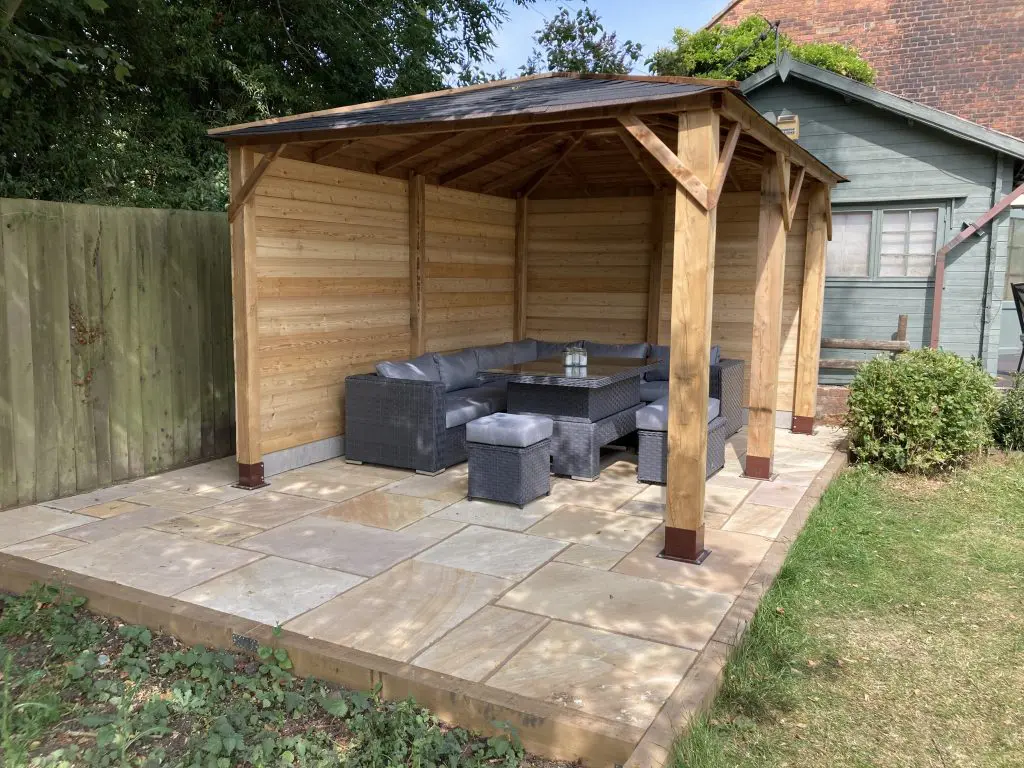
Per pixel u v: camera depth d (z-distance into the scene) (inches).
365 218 267.7
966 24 593.3
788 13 659.4
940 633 146.0
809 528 197.9
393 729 109.1
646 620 140.5
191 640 138.6
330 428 263.1
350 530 189.8
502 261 353.4
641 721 106.4
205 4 350.9
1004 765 106.8
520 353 334.6
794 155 229.0
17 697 119.0
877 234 398.6
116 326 226.1
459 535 186.9
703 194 156.6
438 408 242.1
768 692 123.0
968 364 265.3
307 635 132.2
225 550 174.7
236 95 387.5
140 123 328.8
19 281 200.2
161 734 110.3
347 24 422.6
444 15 507.2
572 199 350.6
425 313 301.0
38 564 163.8
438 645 129.6
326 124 196.2
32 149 273.6
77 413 217.2
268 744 106.3
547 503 214.4
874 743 111.3
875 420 260.4
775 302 234.4
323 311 253.1
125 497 215.8
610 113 162.9
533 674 120.0
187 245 246.4
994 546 193.2
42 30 251.0
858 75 552.4
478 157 296.7
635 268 342.0
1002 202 356.2
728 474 247.9
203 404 257.0
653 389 291.1
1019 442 289.1
